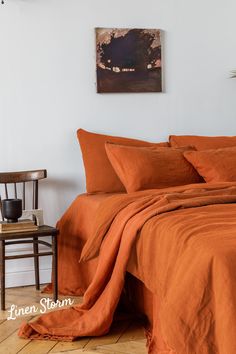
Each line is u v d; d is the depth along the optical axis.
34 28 3.80
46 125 3.87
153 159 3.59
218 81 4.29
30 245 3.86
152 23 4.09
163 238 2.48
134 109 4.08
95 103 3.98
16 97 3.79
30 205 3.87
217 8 4.25
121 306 3.20
